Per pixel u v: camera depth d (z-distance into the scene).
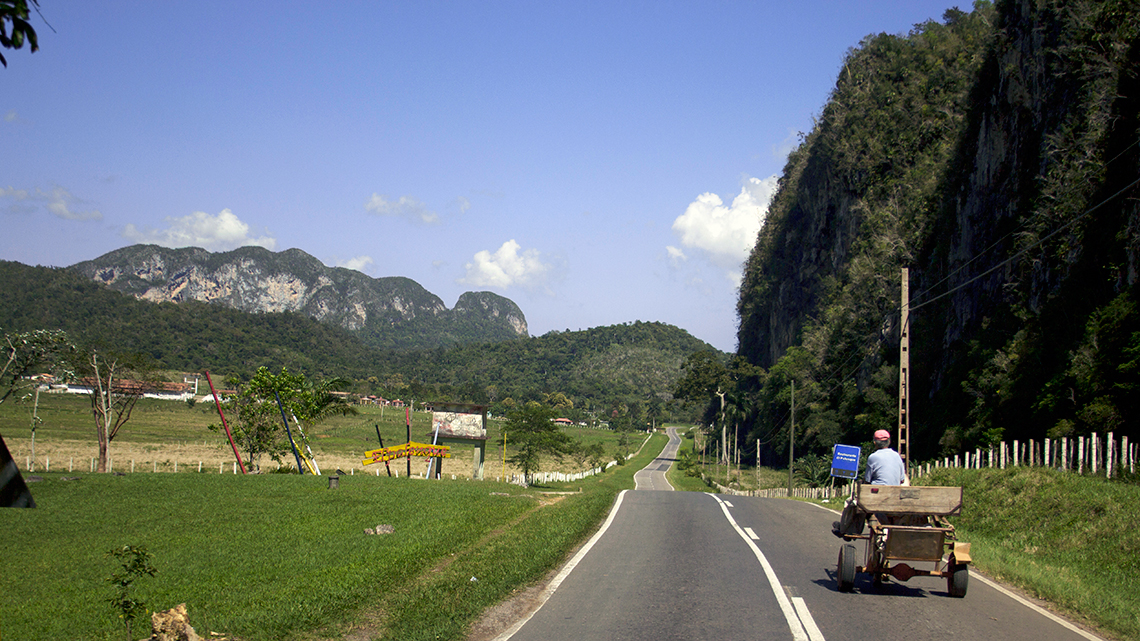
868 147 79.25
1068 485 15.94
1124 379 27.02
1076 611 8.28
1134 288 28.42
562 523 14.62
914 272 59.53
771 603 8.37
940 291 52.19
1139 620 7.71
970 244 47.66
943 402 46.34
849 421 65.06
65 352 38.41
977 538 14.09
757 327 116.88
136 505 21.39
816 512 19.12
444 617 7.57
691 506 19.59
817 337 78.06
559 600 8.57
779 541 13.20
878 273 65.75
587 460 89.44
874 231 70.38
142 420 93.12
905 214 64.31
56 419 82.75
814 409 71.00
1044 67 40.50
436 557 11.82
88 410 92.62
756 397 100.31
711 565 10.75
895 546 8.59
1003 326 39.78
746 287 124.12
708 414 132.50
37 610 9.77
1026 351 35.19
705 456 107.62
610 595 8.80
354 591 9.19
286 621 7.82
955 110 70.00
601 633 7.15
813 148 92.81
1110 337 28.30
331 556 12.73
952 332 48.69
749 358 118.56
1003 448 21.39
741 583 9.47
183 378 152.38
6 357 37.00
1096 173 32.97
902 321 23.31
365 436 96.94
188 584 11.04
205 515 19.34
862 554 11.95
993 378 37.12
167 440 72.06
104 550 14.60
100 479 28.34
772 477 73.88
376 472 53.16
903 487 8.80
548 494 26.70
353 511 19.72
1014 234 39.19
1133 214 29.52
